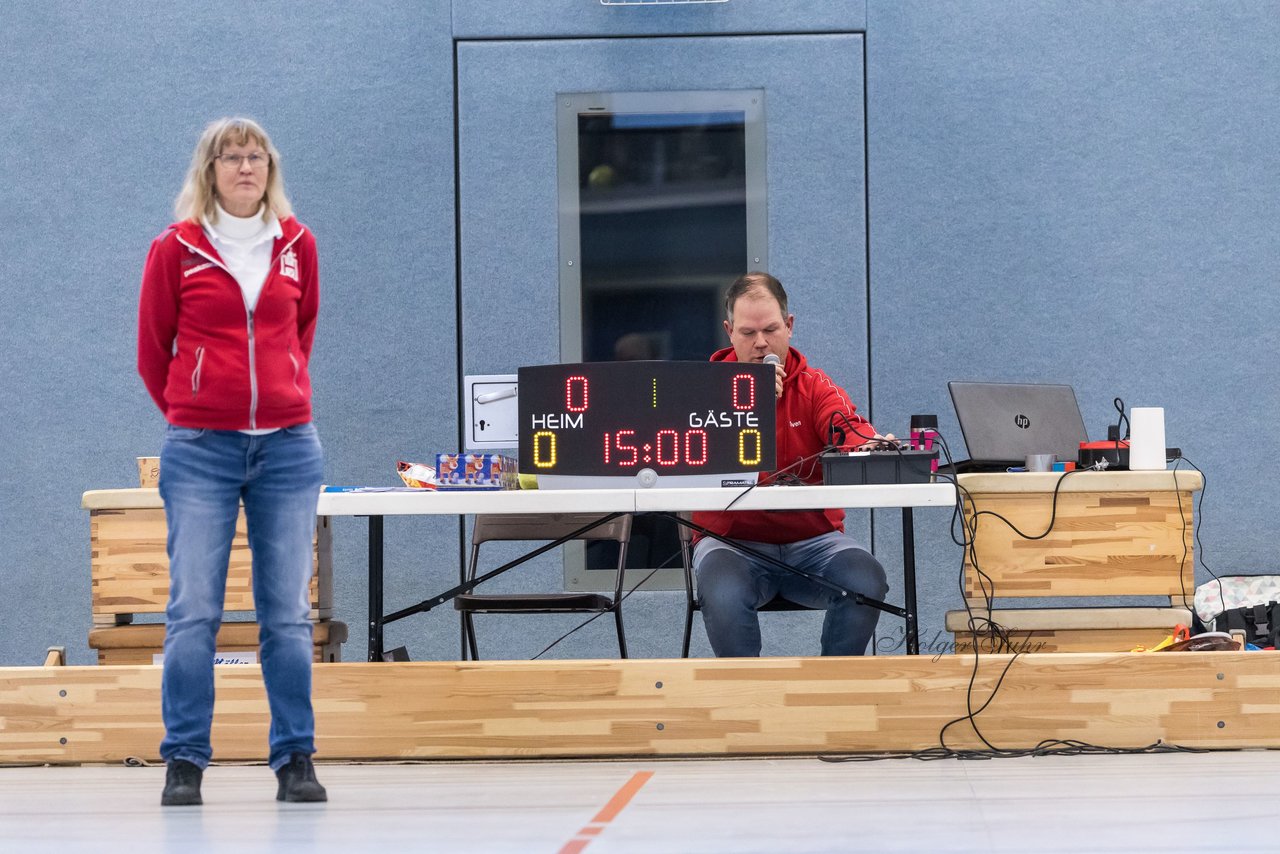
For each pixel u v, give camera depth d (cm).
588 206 1422
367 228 1416
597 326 1422
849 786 710
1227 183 1412
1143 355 1405
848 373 1405
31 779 821
